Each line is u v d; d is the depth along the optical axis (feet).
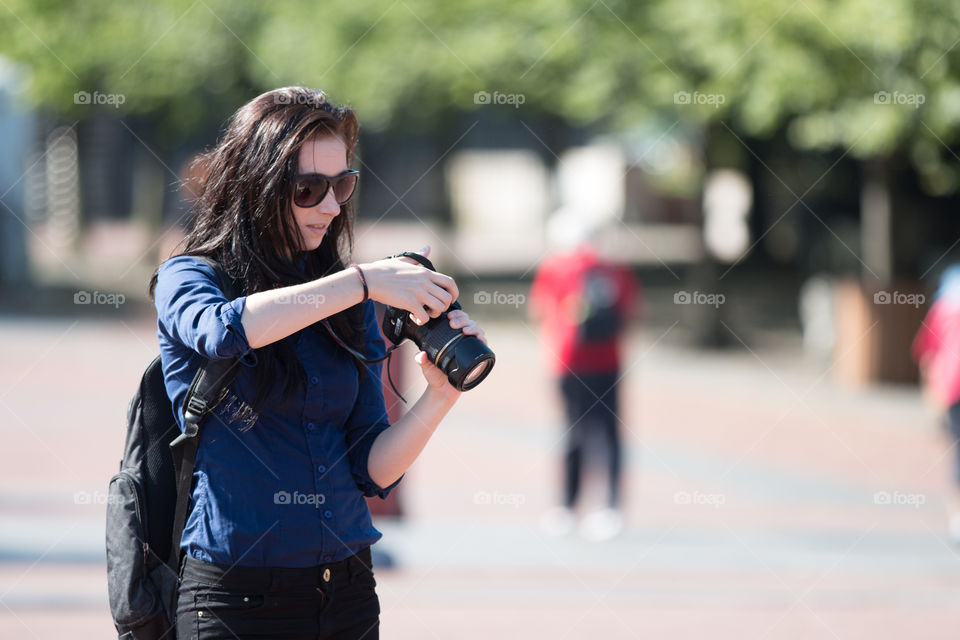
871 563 55.72
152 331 127.75
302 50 131.34
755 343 140.46
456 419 91.20
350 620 20.10
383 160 181.88
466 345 19.43
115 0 143.84
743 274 206.18
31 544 51.55
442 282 19.19
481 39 122.72
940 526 62.64
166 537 19.93
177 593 19.63
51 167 204.23
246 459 19.35
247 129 19.70
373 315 21.59
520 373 116.47
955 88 93.35
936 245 134.21
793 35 98.78
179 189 21.65
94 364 105.81
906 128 95.71
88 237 223.92
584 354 60.23
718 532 60.70
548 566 54.13
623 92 116.67
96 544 52.08
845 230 155.94
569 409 61.00
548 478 71.92
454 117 144.05
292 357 19.45
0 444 72.69
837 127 100.37
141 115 157.48
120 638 19.94
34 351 111.65
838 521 63.26
